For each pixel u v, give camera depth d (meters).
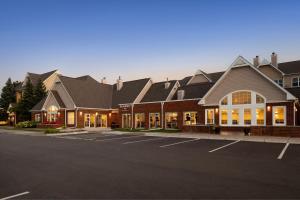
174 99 34.12
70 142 18.94
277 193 6.40
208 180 7.66
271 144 16.34
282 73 30.45
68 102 37.62
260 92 24.00
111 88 44.97
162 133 25.25
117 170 9.10
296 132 20.34
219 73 39.97
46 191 6.72
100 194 6.44
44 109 40.12
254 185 7.10
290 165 9.76
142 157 11.80
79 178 8.02
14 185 7.30
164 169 9.20
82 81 41.50
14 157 12.10
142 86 38.53
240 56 25.19
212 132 24.80
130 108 36.41
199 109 28.44
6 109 56.72
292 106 22.12
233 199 5.99
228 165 9.82
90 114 37.88
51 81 50.41
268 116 23.33
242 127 24.83
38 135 26.92
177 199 6.02
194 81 39.16
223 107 26.20
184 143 17.42
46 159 11.48
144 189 6.81
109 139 21.00
